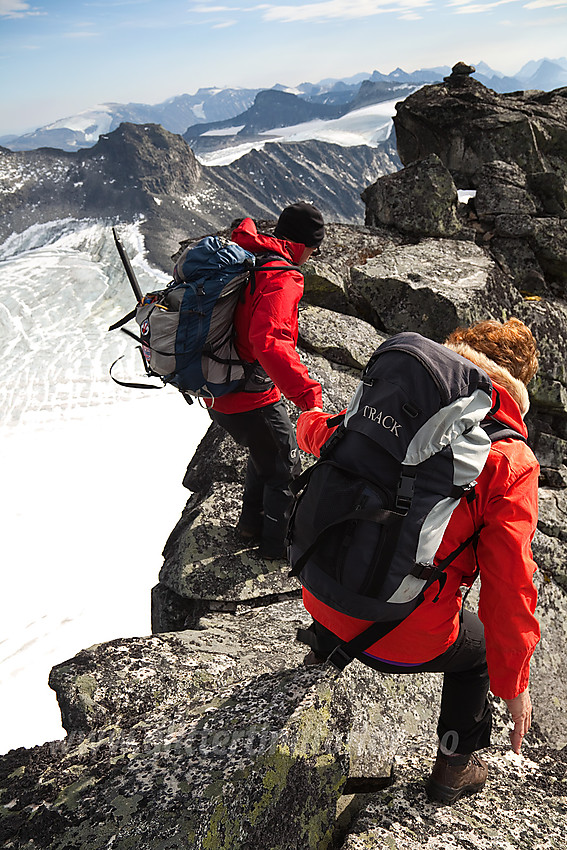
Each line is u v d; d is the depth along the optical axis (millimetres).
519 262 7059
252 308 3418
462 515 1834
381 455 1751
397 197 7328
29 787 2221
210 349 3480
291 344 3334
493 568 1809
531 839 2301
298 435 2426
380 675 2959
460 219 7488
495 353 2074
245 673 3148
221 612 4457
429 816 2363
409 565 1743
